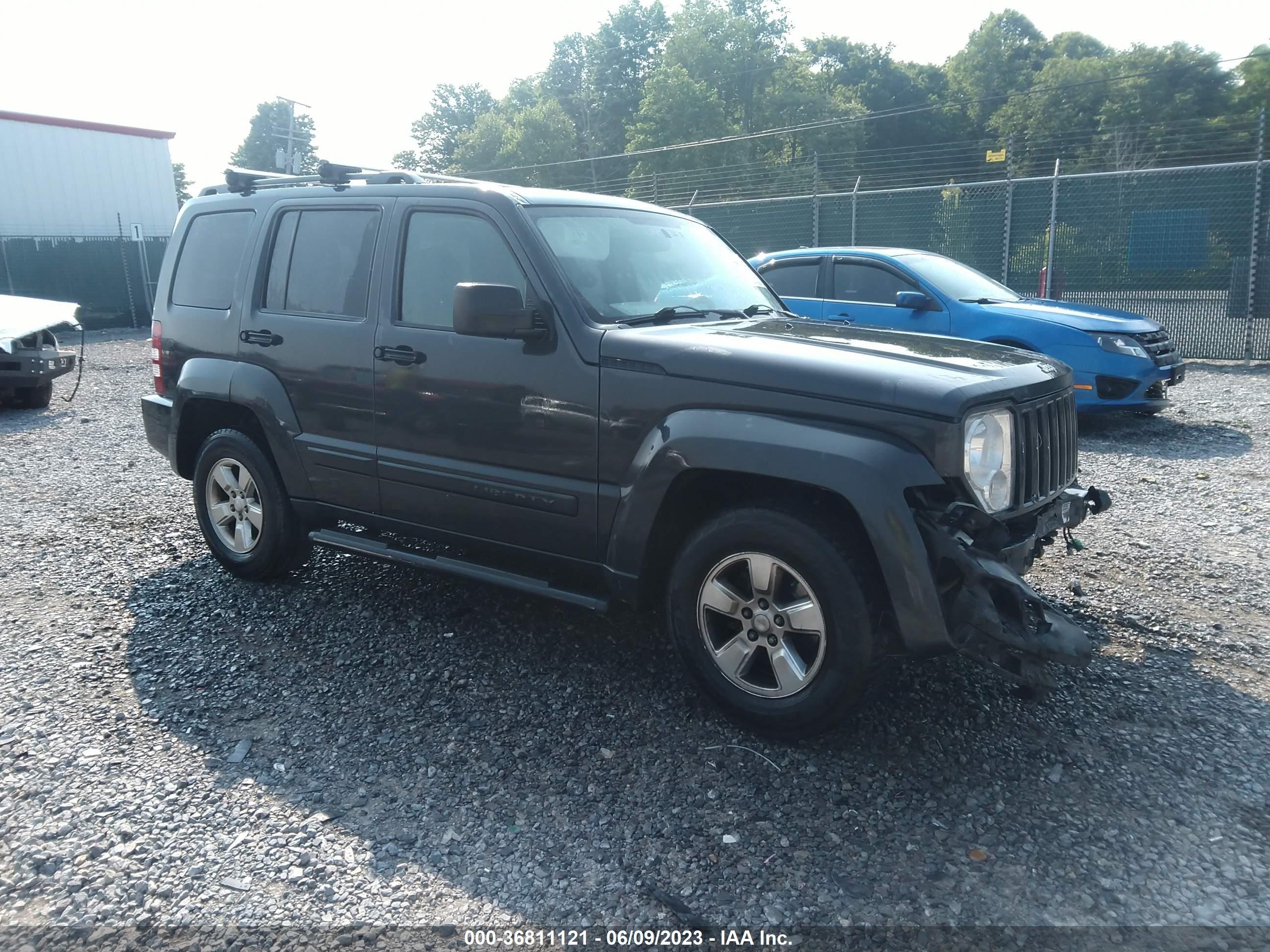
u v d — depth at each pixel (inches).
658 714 145.7
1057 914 101.3
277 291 188.4
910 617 119.4
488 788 126.0
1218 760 131.2
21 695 150.5
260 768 130.6
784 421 127.0
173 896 104.0
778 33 2684.5
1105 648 166.6
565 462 147.4
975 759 131.8
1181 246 547.8
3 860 109.7
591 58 3051.2
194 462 215.3
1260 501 256.2
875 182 1187.9
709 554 134.9
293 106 1379.2
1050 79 2169.0
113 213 1115.3
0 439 375.6
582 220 167.5
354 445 174.4
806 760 131.8
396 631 177.5
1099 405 349.1
